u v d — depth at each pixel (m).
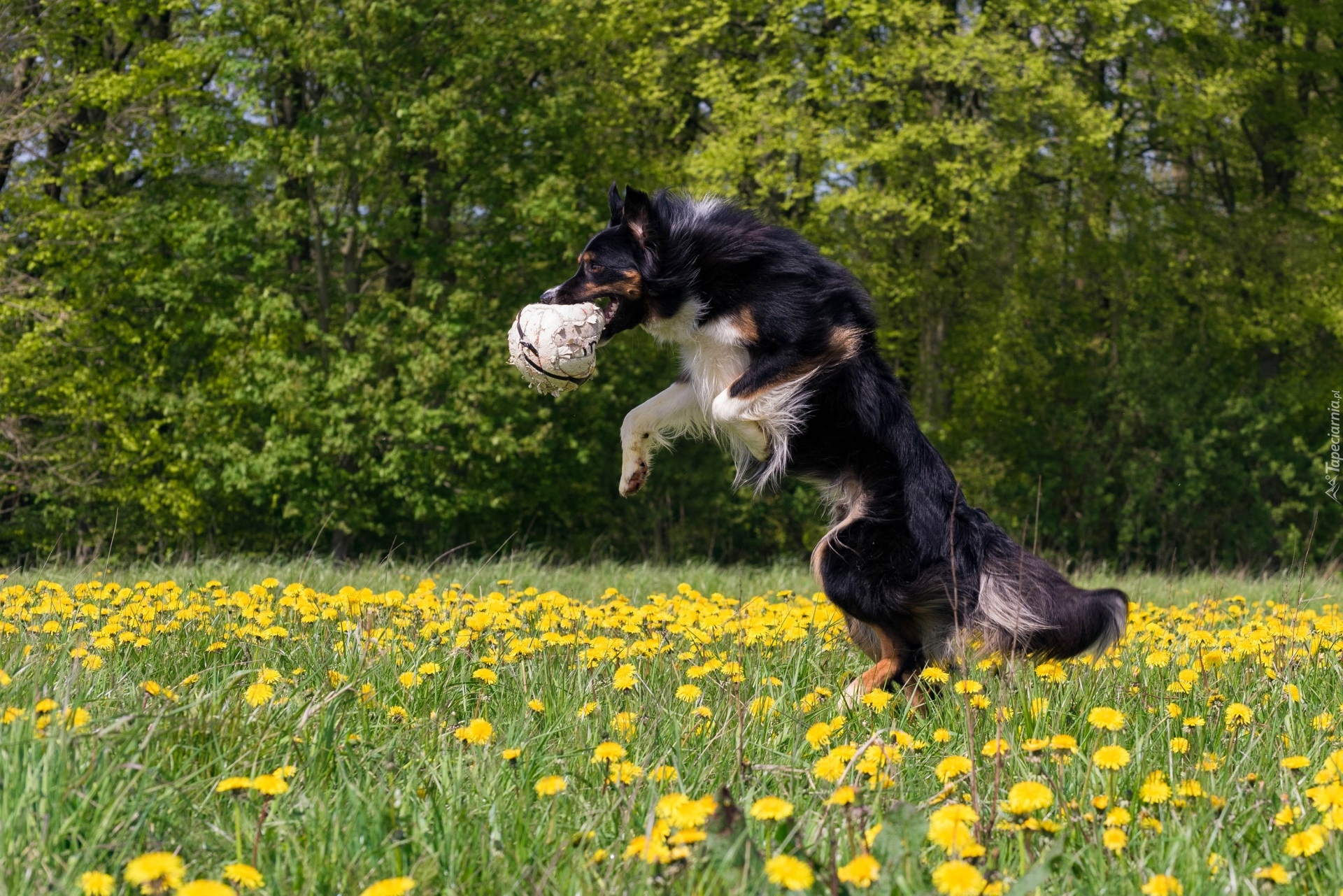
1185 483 22.20
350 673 3.98
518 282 18.78
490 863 2.41
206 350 19.73
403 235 18.11
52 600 5.44
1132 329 22.97
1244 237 20.53
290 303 16.81
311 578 8.85
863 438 4.95
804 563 19.77
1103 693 4.12
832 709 3.96
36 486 17.72
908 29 17.78
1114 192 19.94
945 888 2.02
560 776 2.93
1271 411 22.02
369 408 17.02
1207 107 18.36
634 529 22.91
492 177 18.02
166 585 6.17
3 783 2.44
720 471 22.92
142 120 18.09
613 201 5.37
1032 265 20.08
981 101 19.02
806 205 19.25
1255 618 6.95
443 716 3.56
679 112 20.91
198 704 3.03
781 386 4.96
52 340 17.45
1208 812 2.71
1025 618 4.66
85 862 2.22
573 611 5.55
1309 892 2.39
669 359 21.06
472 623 4.55
